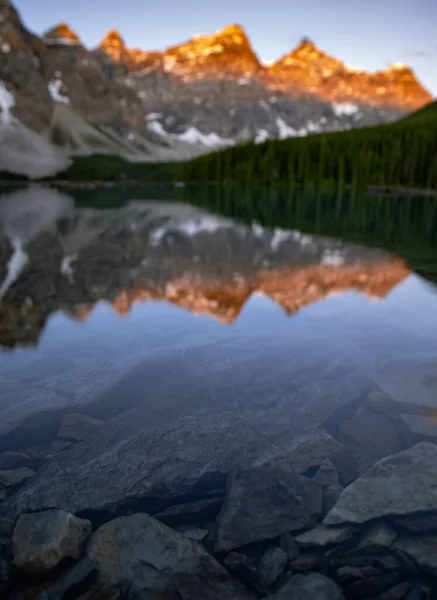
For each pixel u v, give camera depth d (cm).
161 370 604
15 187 12394
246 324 780
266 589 295
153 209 4125
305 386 556
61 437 460
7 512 363
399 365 601
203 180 14262
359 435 453
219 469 412
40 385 564
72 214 3350
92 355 654
